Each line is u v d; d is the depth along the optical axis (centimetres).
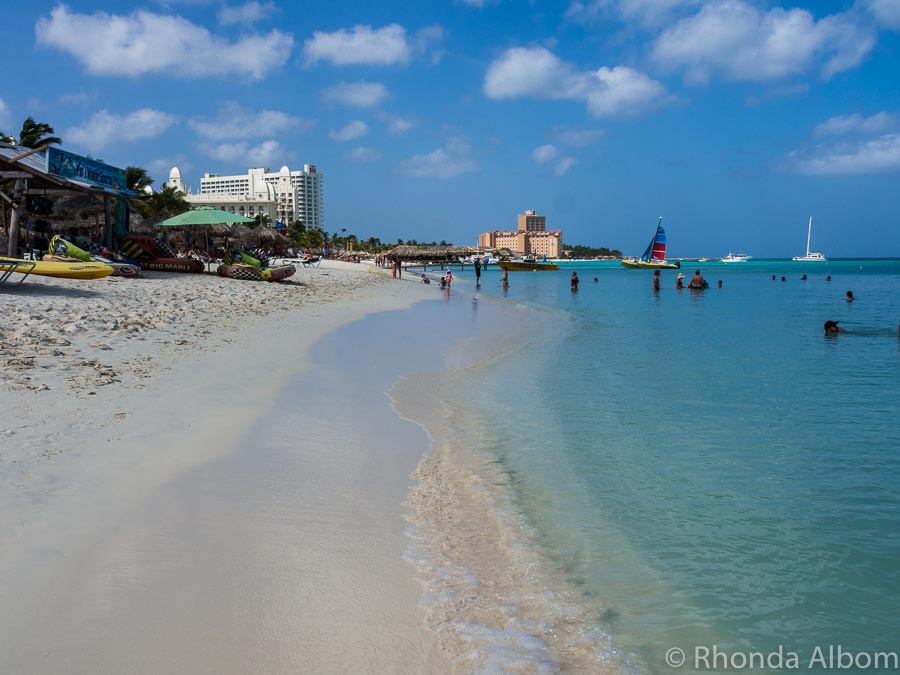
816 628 400
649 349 1611
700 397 1041
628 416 911
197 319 1524
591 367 1326
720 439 797
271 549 452
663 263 10869
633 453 737
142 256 2886
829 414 932
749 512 573
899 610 420
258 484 571
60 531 439
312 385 994
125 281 2217
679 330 2080
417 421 850
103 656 319
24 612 348
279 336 1445
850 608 421
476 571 450
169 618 356
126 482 534
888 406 985
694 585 447
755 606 423
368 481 610
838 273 10400
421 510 552
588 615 404
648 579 453
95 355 987
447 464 681
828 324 1975
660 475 664
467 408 943
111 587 381
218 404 809
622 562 477
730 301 3622
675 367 1337
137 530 456
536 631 381
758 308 3066
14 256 2109
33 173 2092
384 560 453
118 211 2892
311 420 797
